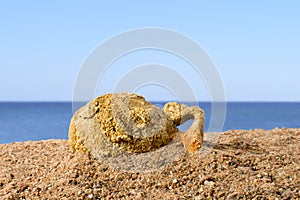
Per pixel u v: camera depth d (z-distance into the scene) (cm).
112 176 93
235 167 93
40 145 109
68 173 93
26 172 96
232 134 111
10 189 91
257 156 96
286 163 95
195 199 88
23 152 105
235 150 99
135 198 89
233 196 87
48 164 98
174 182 91
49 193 90
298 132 112
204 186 90
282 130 114
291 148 101
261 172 92
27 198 89
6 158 102
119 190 91
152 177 92
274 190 88
